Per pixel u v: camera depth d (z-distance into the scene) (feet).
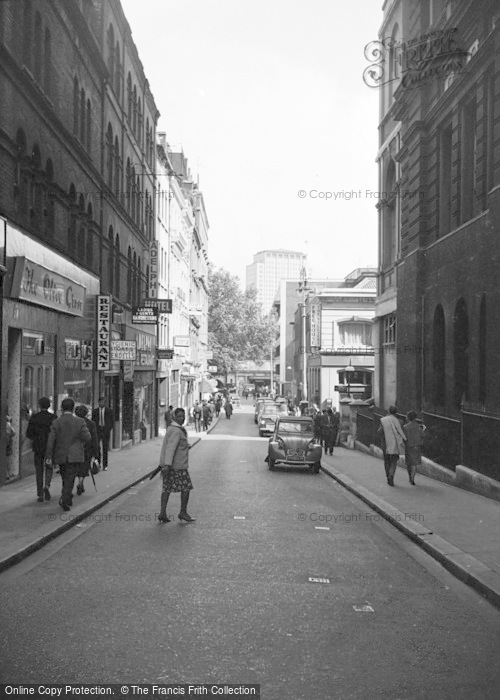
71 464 38.27
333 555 30.86
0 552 27.73
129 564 27.84
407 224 82.53
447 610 23.09
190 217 198.29
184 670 17.06
